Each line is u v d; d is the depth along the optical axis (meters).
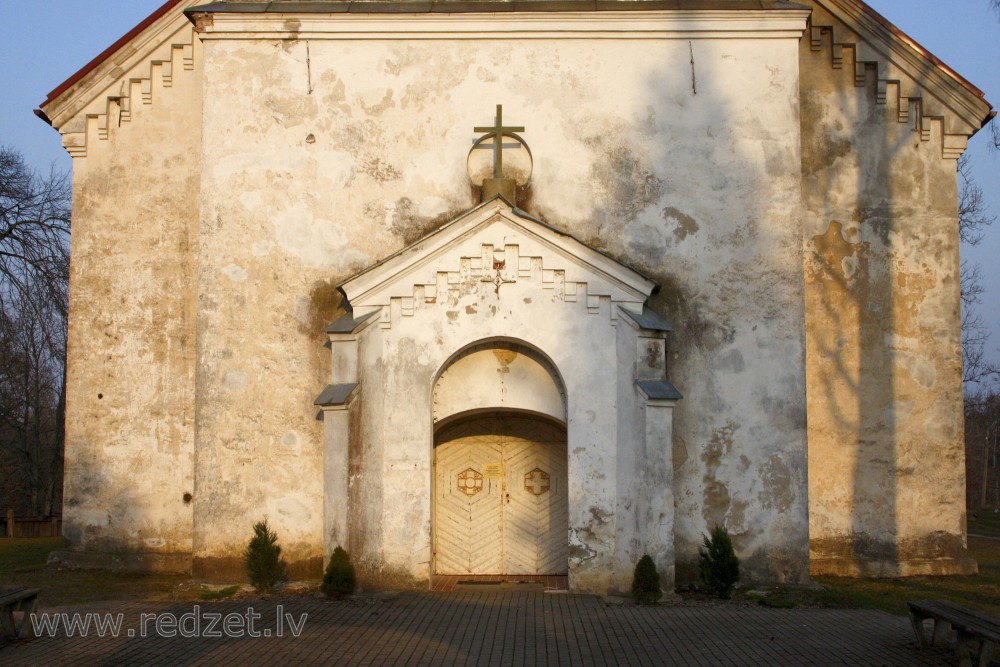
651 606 14.84
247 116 17.77
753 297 17.25
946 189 19.77
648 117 17.70
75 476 19.69
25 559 22.03
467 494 18.03
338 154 17.72
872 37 19.72
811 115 19.73
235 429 17.17
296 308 17.42
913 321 19.53
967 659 11.27
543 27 17.81
